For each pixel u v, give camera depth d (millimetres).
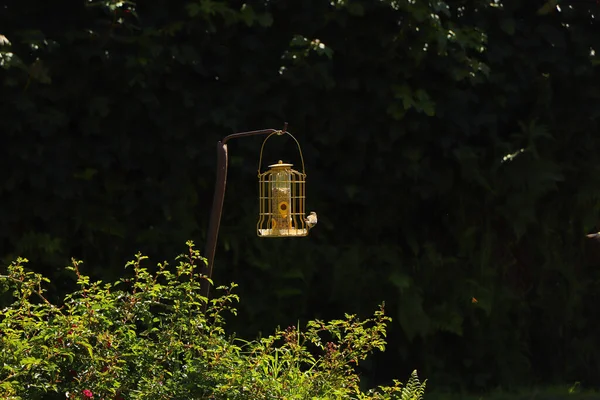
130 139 11180
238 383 7980
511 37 12469
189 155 11281
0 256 11055
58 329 7852
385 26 11727
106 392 7812
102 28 10711
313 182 12031
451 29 11930
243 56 11469
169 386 7898
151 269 11469
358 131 11953
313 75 11422
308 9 11500
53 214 11000
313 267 12164
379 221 12492
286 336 8945
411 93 11859
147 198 11336
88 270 11352
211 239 8891
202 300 8758
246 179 11828
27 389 7551
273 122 11648
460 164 12258
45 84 10641
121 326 8172
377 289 12445
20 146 10625
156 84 11039
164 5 11156
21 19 10555
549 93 12516
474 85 12219
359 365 12383
